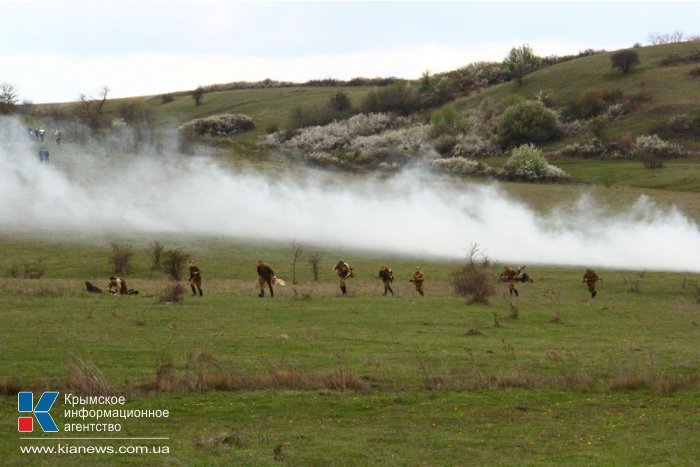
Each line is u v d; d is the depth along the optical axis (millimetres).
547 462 28422
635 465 28078
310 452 29438
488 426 33188
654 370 41906
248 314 62000
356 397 37062
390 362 44438
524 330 57188
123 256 108938
